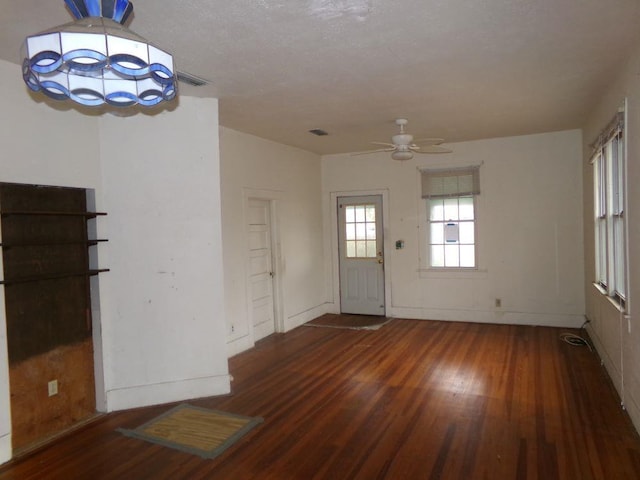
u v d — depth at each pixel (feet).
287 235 20.99
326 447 9.86
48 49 5.21
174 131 12.67
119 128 12.03
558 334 18.76
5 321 9.69
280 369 15.31
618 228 12.75
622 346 11.58
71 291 11.30
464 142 21.36
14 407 10.00
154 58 5.73
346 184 23.79
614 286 13.33
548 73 11.82
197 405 12.35
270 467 9.11
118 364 12.14
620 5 8.19
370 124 17.12
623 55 10.62
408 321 22.16
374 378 14.15
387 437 10.22
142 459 9.57
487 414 11.25
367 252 23.71
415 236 22.57
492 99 14.14
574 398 12.09
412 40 9.55
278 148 20.43
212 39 9.30
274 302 20.47
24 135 10.04
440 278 22.17
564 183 19.74
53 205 10.89
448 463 9.05
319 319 23.08
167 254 12.57
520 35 9.42
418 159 22.26
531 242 20.43
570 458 9.09
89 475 8.99
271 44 9.61
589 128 16.88
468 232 21.72
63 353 11.09
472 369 14.71
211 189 13.12
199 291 12.94
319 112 15.19
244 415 11.64
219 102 13.76
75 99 6.53
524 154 20.35
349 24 8.73
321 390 13.25
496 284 21.12
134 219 12.21
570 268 19.79
